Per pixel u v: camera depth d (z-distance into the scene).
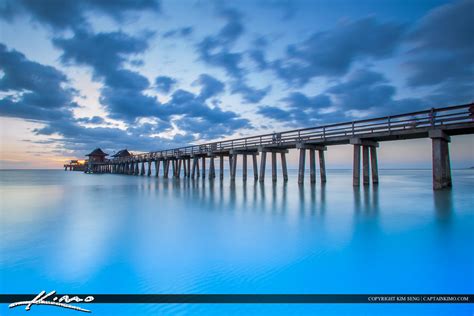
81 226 6.48
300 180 16.59
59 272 3.73
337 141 14.74
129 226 6.45
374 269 3.67
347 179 29.33
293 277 3.47
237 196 12.39
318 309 2.81
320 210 8.27
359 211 7.98
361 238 5.11
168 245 4.87
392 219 6.74
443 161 10.88
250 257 4.20
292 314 2.71
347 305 2.85
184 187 18.19
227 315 2.72
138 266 3.90
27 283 3.44
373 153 14.62
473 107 9.73
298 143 16.36
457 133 11.17
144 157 39.25
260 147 18.97
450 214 7.21
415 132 11.29
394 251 4.35
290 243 4.89
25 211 8.80
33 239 5.35
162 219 7.26
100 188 18.64
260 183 19.25
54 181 29.27
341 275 3.52
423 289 3.17
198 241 5.11
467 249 4.39
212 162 26.05
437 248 4.46
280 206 9.20
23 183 25.84
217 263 3.97
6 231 6.02
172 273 3.64
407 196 11.20
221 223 6.68
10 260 4.19
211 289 3.20
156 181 26.23
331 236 5.29
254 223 6.62
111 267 3.89
